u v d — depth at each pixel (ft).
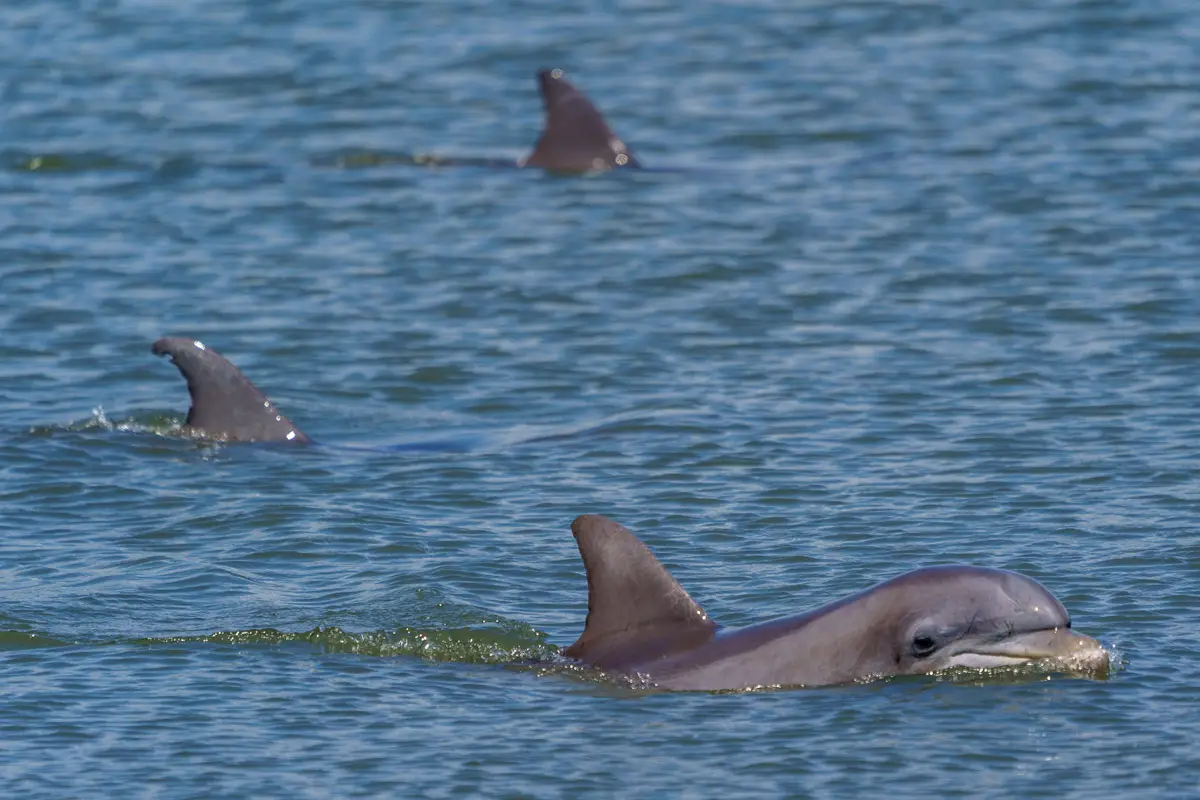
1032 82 522.47
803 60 559.38
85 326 332.39
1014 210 401.70
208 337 327.06
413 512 238.27
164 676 183.83
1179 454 252.62
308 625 197.88
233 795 156.66
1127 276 349.41
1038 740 164.86
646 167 459.32
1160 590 202.80
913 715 170.30
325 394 299.17
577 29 601.62
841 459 256.11
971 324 324.80
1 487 248.32
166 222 406.62
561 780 158.81
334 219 410.93
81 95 526.98
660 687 178.50
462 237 395.75
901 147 466.29
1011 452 256.11
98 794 156.87
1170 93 504.02
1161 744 163.63
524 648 190.80
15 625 196.95
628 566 185.88
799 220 402.31
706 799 154.92
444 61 565.53
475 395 297.53
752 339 321.93
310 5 630.33
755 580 209.67
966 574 181.27
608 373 306.14
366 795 156.35
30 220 407.44
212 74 549.95
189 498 245.04
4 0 641.81
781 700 174.50
